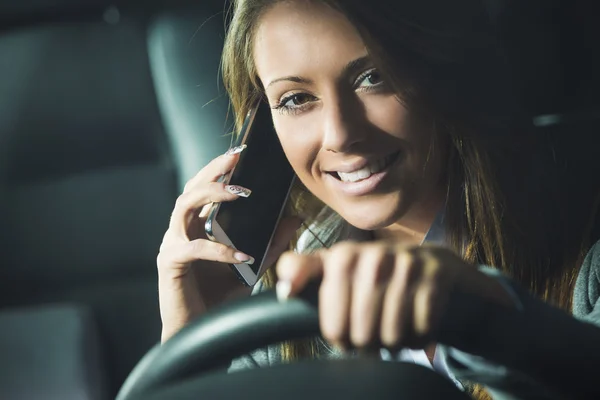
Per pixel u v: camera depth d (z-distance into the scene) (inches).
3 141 156.6
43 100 164.1
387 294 31.5
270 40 64.1
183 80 155.6
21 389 110.7
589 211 69.0
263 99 76.2
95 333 124.5
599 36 91.0
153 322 127.6
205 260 77.4
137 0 181.5
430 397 33.8
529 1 91.7
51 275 137.4
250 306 35.4
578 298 63.3
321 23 61.7
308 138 66.2
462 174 69.9
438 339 33.4
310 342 74.6
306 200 80.5
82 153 152.9
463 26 65.3
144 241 139.9
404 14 62.2
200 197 72.2
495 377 36.5
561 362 33.7
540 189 68.9
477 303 33.0
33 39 182.1
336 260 31.9
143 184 145.2
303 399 33.4
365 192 66.3
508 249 68.5
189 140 144.3
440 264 32.2
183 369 36.9
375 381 34.1
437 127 66.6
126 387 37.6
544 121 76.7
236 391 34.1
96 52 173.5
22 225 143.0
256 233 74.9
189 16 170.1
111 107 159.5
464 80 65.6
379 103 63.5
